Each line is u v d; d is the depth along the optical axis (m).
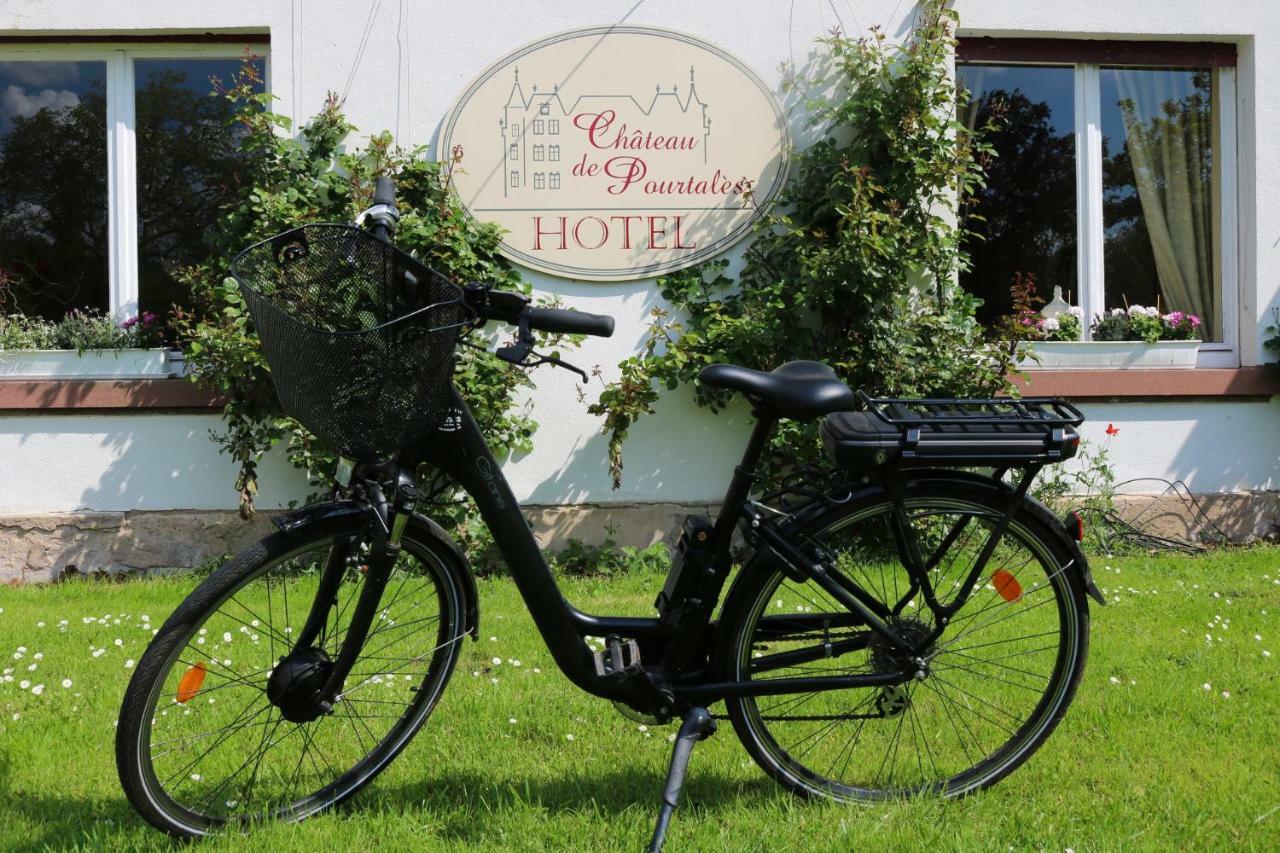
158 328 5.28
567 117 5.22
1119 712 3.01
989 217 5.77
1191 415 5.65
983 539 2.42
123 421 5.11
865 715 2.50
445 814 2.38
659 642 2.39
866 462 2.25
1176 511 5.60
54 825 2.30
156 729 2.23
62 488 5.11
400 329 1.97
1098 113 5.82
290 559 2.22
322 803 2.39
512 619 4.00
